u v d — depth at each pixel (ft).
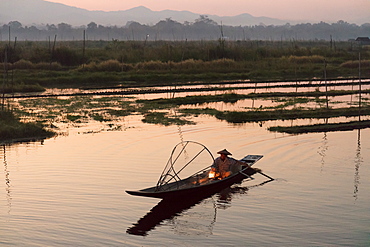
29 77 143.95
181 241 32.71
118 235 33.68
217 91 126.93
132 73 157.28
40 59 172.96
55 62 171.12
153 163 52.26
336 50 227.61
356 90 121.80
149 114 87.97
